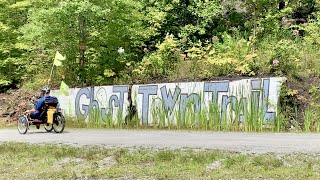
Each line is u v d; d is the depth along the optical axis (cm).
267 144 1059
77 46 1977
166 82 1805
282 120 1520
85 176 758
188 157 874
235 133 1425
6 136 1445
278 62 1694
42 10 1839
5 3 2258
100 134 1438
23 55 2292
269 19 2133
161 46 1952
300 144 1053
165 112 1727
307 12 2330
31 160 933
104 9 1877
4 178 761
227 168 778
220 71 1762
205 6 2261
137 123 1772
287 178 690
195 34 2323
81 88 1945
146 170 784
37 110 1569
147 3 2305
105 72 1952
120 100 1834
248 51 1898
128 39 2041
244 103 1580
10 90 2284
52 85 2098
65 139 1280
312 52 1845
